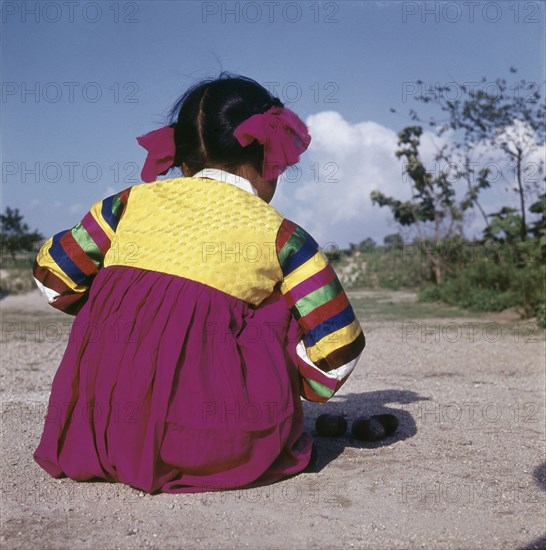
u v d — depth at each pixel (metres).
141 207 2.77
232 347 2.58
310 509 2.42
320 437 3.39
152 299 2.61
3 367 6.03
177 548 2.11
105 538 2.18
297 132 2.86
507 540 2.17
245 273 2.65
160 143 2.86
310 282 2.71
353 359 2.78
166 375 2.50
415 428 3.61
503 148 14.52
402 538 2.19
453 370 5.84
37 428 3.56
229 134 2.81
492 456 3.08
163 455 2.51
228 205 2.70
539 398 4.46
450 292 14.14
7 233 24.59
